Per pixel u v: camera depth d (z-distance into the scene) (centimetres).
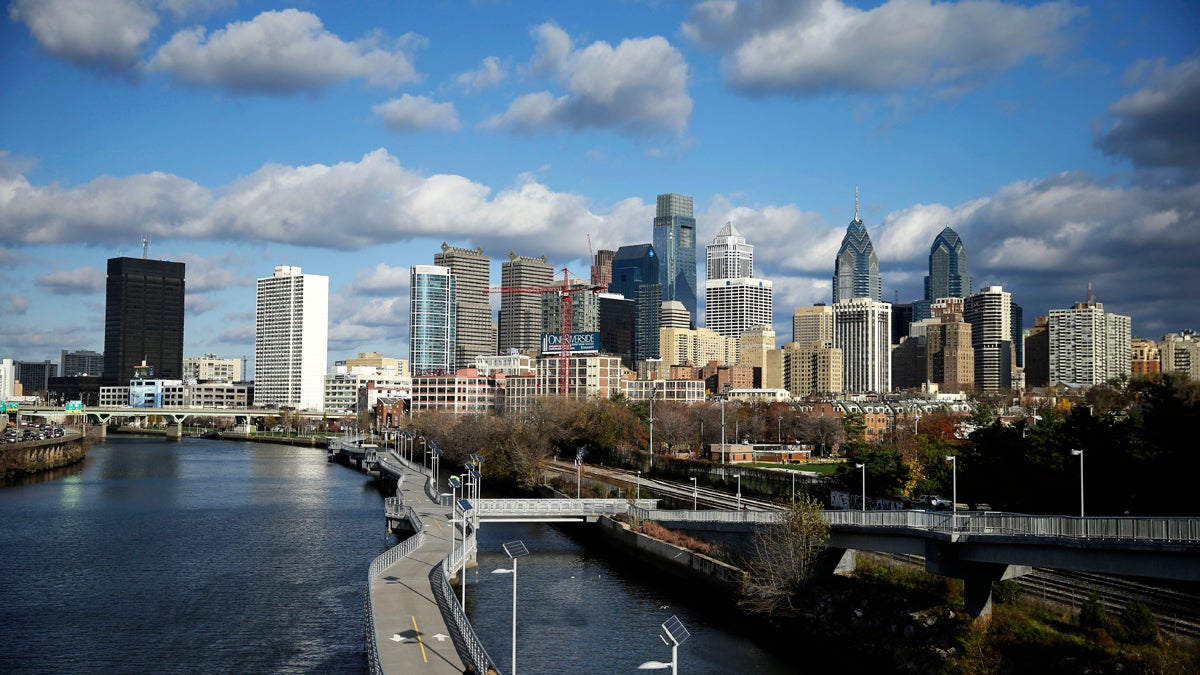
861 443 19925
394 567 11994
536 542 16588
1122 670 8288
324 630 10750
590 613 11569
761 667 9638
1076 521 9194
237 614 11406
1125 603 10031
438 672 7869
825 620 10625
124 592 12494
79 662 9619
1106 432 13350
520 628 10819
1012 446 14175
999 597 10469
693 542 14225
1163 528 8525
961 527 10081
